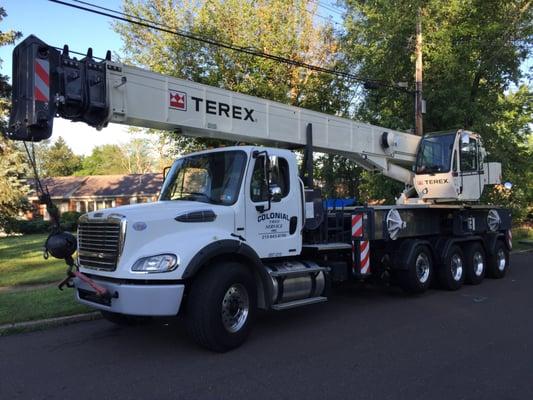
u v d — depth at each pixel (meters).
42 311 8.52
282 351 6.55
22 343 7.10
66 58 6.36
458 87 19.47
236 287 6.66
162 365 6.01
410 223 10.85
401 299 10.33
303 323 8.15
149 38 21.89
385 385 5.30
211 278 6.38
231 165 7.39
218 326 6.34
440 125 20.77
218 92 8.12
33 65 6.01
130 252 6.16
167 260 6.05
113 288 6.10
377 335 7.37
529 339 7.12
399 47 20.20
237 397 5.01
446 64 19.61
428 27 19.95
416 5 18.67
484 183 13.49
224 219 6.91
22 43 6.12
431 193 12.49
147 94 7.17
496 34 19.67
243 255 6.79
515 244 23.08
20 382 5.51
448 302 9.99
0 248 22.41
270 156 7.61
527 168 21.84
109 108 6.66
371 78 21.23
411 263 10.29
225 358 6.25
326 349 6.64
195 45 20.95
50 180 53.69
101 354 6.50
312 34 22.94
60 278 12.59
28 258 17.58
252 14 21.59
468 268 12.10
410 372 5.71
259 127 8.77
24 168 27.67
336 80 23.36
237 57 21.12
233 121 8.34
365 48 21.67
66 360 6.27
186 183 7.76
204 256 6.21
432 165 12.53
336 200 10.93
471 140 12.95
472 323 8.12
